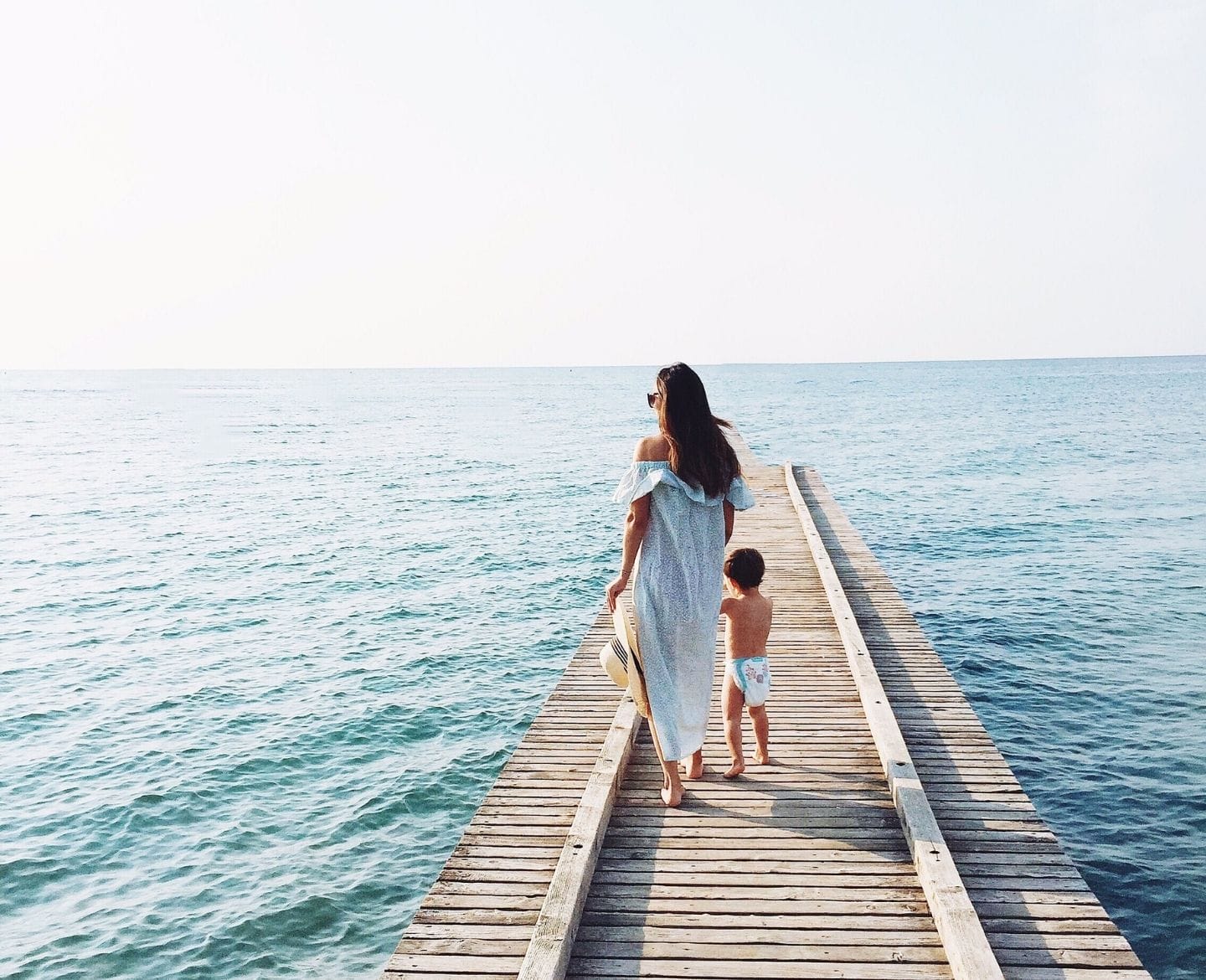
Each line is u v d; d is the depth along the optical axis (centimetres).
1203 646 1359
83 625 1517
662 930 394
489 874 452
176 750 1009
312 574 1870
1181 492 3019
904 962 368
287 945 668
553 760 600
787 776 550
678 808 507
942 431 5791
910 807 468
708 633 468
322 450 4888
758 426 6512
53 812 868
